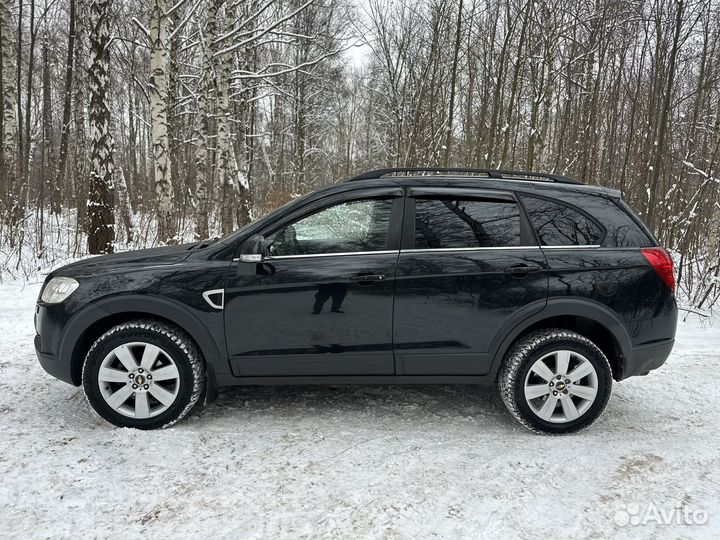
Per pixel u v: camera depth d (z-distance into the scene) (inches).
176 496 99.0
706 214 415.8
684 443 126.3
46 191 655.8
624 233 132.1
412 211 131.1
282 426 130.9
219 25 542.9
